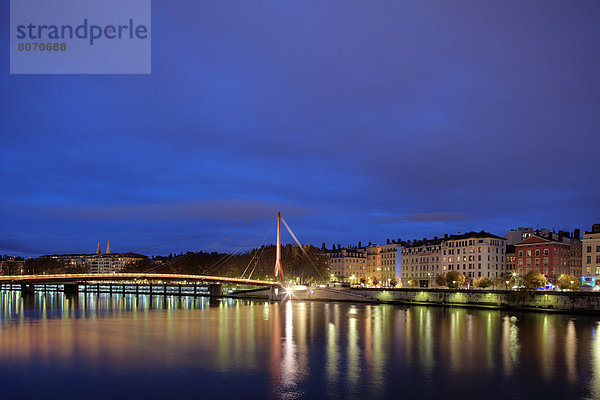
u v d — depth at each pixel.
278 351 69.19
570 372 56.62
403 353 67.62
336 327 96.06
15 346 72.94
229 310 141.00
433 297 156.62
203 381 52.69
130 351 69.12
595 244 148.75
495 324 99.81
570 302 123.38
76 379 53.50
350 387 50.47
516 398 47.06
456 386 50.88
